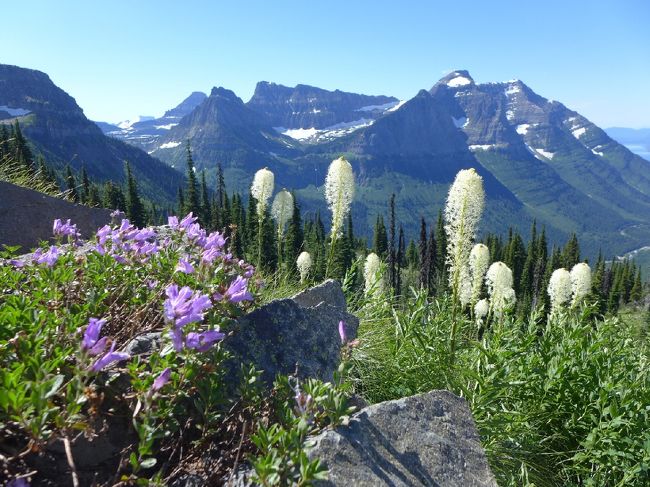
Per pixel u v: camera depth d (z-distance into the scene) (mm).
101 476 2510
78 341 2580
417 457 3074
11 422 2258
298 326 4102
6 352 2537
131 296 3787
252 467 2605
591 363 5723
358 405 3898
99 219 9242
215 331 2664
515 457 5113
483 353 5602
